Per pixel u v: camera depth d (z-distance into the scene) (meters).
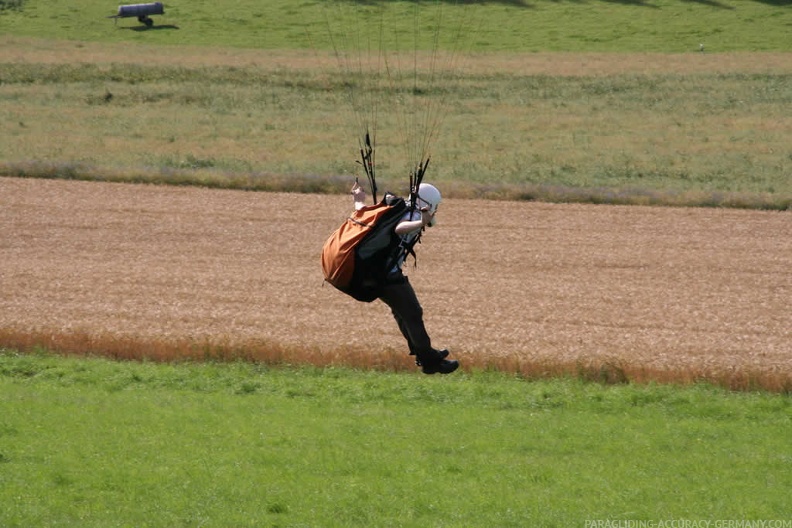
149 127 150.50
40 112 157.88
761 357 63.62
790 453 43.06
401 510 34.59
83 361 58.38
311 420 45.88
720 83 191.12
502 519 34.06
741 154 138.25
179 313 71.12
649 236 96.06
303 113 164.38
